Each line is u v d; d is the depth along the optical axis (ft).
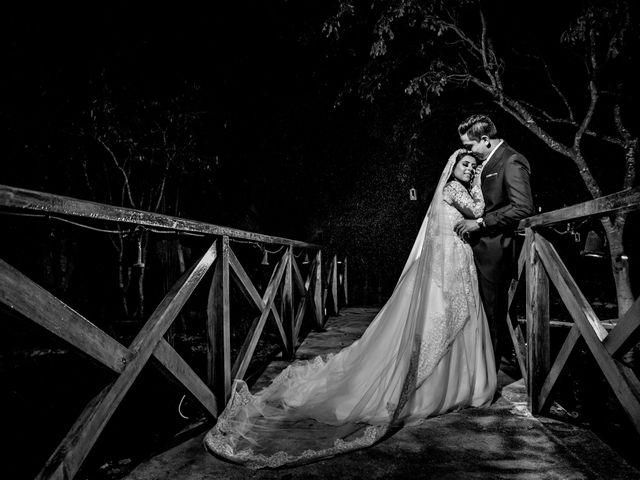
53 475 4.62
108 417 5.55
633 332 5.44
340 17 22.71
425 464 6.48
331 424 8.10
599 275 31.32
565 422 7.98
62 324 4.78
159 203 24.64
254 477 6.27
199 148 28.50
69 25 19.51
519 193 8.72
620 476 6.00
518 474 6.10
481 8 23.17
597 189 21.93
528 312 8.66
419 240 9.99
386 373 8.73
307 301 19.71
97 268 25.76
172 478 6.28
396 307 9.56
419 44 26.66
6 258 20.97
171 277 12.98
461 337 8.80
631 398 5.53
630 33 19.70
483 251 9.31
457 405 8.55
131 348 6.04
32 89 19.54
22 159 21.09
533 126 23.15
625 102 25.12
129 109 22.98
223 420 8.12
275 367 13.35
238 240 10.50
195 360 16.16
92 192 23.22
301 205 39.04
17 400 11.23
